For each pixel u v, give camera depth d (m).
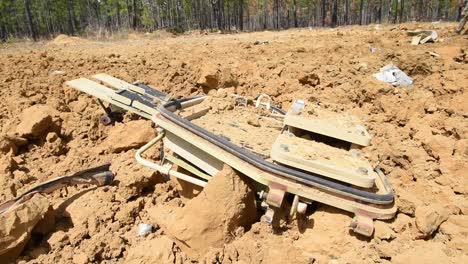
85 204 3.80
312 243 3.03
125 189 3.92
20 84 7.13
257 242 3.08
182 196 3.87
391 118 5.65
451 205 3.34
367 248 2.91
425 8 48.31
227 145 3.16
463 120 4.95
